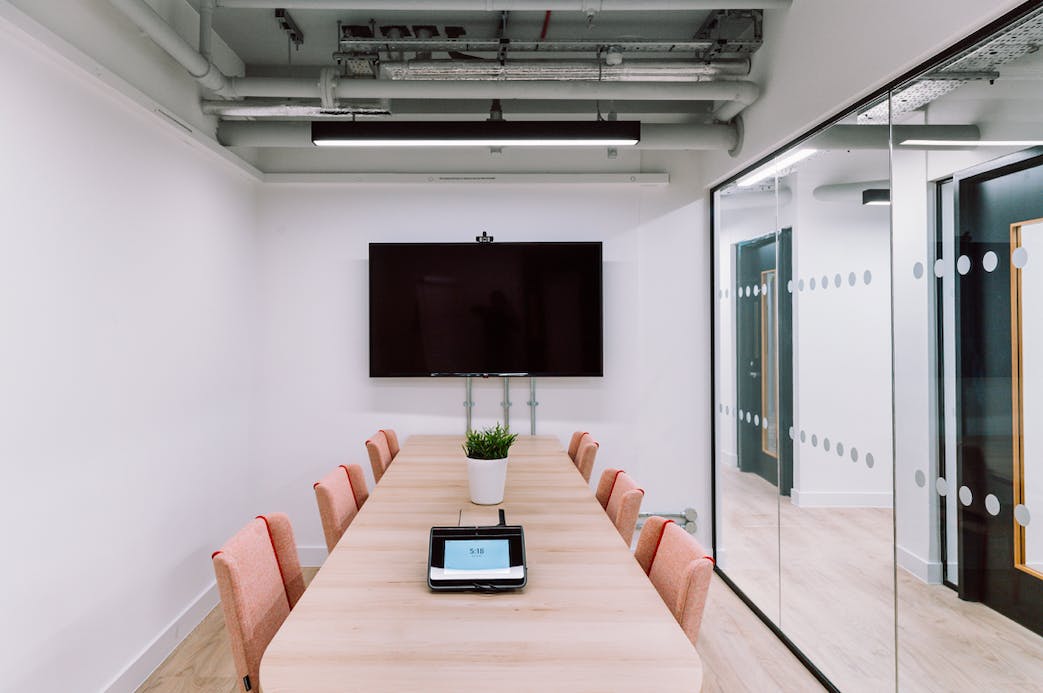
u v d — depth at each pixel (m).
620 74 3.43
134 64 3.03
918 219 2.35
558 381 4.78
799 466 3.31
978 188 2.05
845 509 2.86
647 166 4.78
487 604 1.84
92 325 2.69
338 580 2.01
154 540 3.20
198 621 3.65
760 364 3.85
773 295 3.65
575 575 2.06
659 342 4.80
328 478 2.86
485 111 4.44
